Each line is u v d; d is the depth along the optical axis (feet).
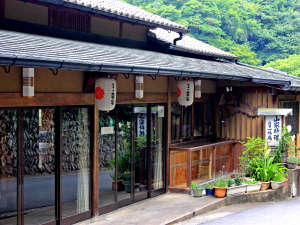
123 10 37.65
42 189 26.68
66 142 28.32
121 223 29.45
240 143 45.83
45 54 21.74
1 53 18.83
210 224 30.12
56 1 28.63
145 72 27.84
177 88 38.55
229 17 128.26
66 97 27.58
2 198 23.99
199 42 56.24
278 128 44.98
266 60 128.47
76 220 29.12
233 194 38.34
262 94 44.78
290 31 134.92
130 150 34.99
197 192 37.60
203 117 45.70
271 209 36.47
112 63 24.99
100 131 31.37
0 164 23.85
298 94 53.72
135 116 35.42
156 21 37.88
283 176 44.11
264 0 147.64
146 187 37.14
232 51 116.06
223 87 46.57
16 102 24.21
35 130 26.07
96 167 30.63
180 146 40.40
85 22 34.50
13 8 28.81
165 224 29.32
